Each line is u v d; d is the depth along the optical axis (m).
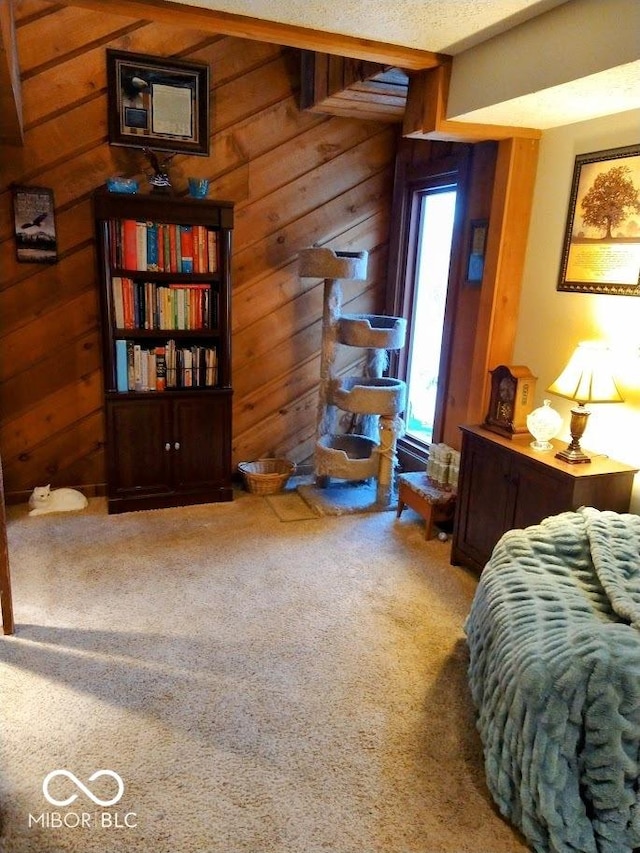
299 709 2.12
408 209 4.12
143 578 2.94
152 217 3.36
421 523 3.71
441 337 3.94
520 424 2.92
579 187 2.76
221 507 3.83
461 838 1.68
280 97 3.78
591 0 2.06
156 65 3.44
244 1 2.18
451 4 2.16
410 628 2.62
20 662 2.30
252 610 2.71
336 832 1.67
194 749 1.93
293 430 4.39
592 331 2.75
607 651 1.62
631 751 1.59
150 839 1.63
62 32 3.25
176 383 3.70
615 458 2.68
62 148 3.39
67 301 3.59
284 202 3.95
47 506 3.62
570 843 1.60
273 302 4.09
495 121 2.80
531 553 2.18
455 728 2.07
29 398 3.65
